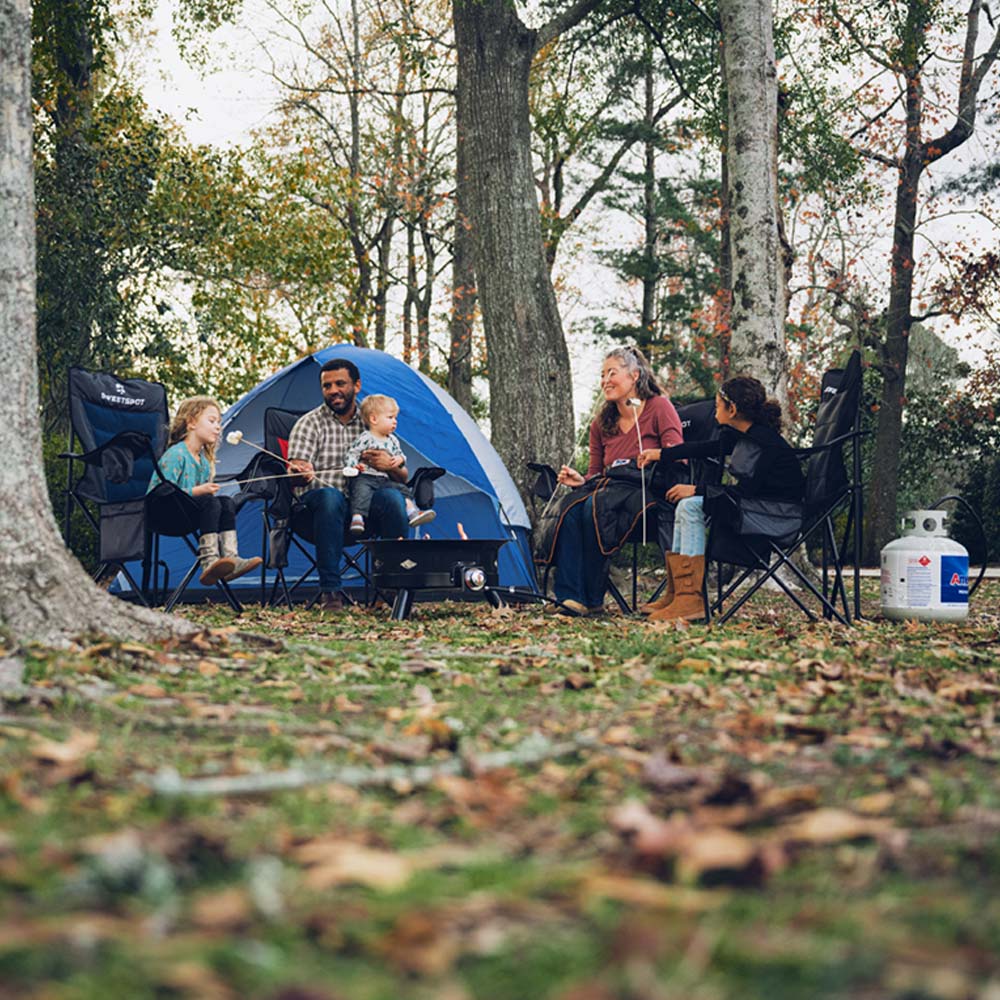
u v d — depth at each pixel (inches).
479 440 325.1
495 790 71.5
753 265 370.0
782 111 524.4
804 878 52.6
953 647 175.0
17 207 150.1
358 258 860.0
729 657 157.9
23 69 153.3
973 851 56.4
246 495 248.4
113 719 98.8
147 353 589.0
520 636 190.4
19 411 145.6
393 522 255.3
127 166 553.9
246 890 49.9
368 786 75.7
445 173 848.9
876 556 836.0
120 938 43.3
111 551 225.0
